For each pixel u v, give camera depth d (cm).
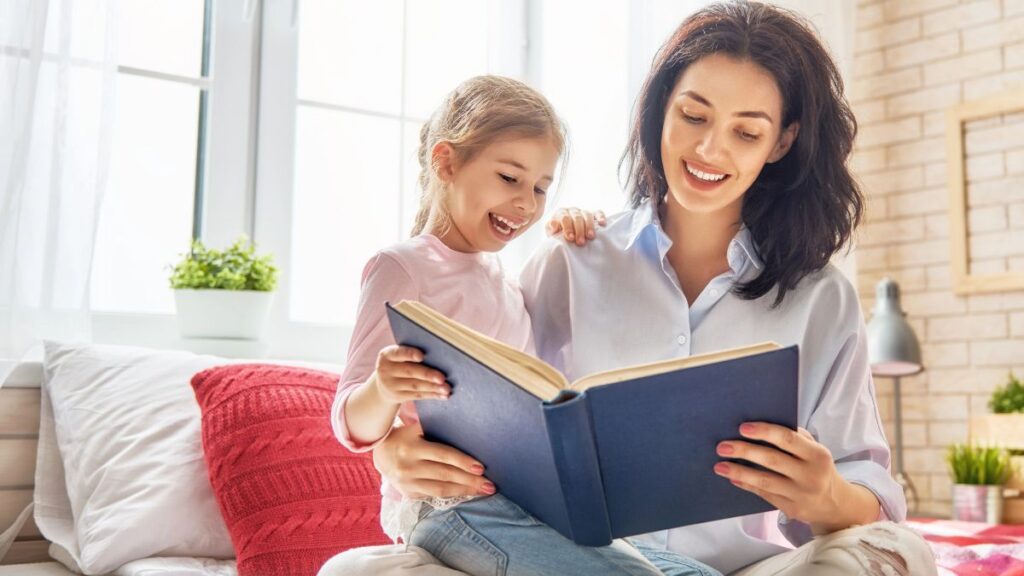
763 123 132
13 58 190
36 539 197
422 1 282
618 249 150
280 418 176
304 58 264
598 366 145
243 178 249
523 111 139
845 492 113
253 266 226
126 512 170
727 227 145
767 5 140
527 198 139
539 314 153
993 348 330
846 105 143
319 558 165
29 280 193
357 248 268
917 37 354
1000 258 330
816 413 136
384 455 122
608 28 301
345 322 264
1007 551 186
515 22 291
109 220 230
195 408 187
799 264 139
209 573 163
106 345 201
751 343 140
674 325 143
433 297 134
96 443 182
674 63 141
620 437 100
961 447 308
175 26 246
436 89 283
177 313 221
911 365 313
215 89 246
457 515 118
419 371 108
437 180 142
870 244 361
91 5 205
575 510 103
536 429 100
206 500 176
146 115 240
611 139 297
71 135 200
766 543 133
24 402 195
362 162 269
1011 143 329
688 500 107
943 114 346
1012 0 331
